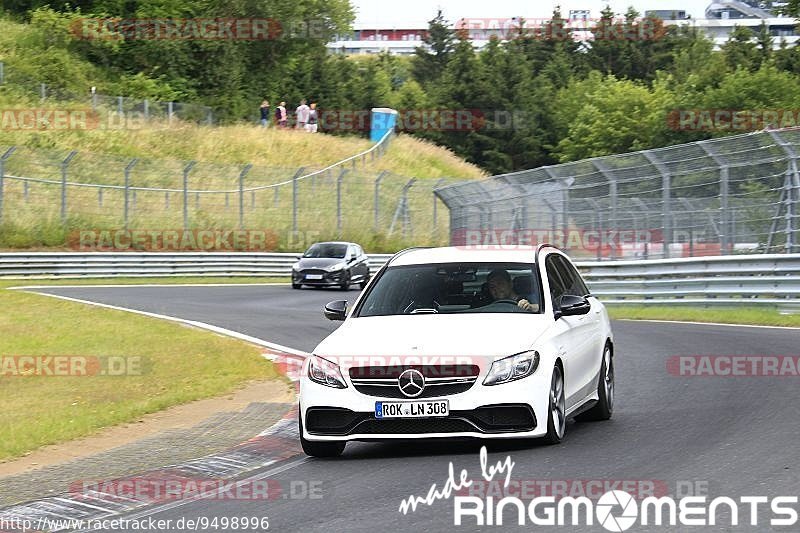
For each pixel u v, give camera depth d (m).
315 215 107.31
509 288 21.66
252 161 123.31
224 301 63.94
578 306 21.17
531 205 70.81
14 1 151.12
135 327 45.94
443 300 21.61
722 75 158.25
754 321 46.47
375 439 19.36
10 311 51.94
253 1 161.00
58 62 133.12
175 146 120.00
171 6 148.88
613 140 176.00
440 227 114.12
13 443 22.91
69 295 65.69
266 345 40.44
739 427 21.33
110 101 128.00
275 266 94.62
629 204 61.44
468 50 196.12
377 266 99.44
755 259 50.19
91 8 150.12
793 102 146.88
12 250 87.00
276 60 172.75
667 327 45.00
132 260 85.75
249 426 24.38
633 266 58.03
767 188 51.97
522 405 19.16
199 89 151.62
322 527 14.84
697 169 55.78
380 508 15.75
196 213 101.25
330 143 136.25
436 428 19.17
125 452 21.80
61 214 91.44
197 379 32.56
